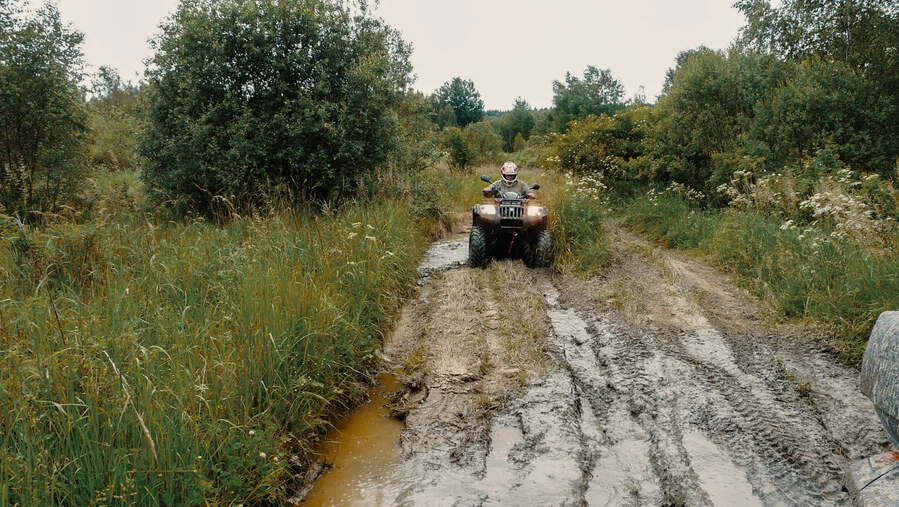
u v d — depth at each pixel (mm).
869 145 9203
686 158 12203
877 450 3385
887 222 6129
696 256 8344
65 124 9391
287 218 7785
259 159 9312
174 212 9547
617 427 3863
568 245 8320
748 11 13016
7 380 2855
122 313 4074
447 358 5000
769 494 3109
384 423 4180
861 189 7812
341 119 9641
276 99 9633
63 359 3092
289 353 4230
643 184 13578
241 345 4043
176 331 3938
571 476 3363
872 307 4895
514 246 8633
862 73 10172
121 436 2873
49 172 9320
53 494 2547
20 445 2682
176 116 9430
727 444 3568
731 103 11664
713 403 4008
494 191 8773
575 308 6172
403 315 6363
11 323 3455
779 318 5461
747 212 8625
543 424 3904
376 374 4949
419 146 12648
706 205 11344
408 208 9742
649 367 4570
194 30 9234
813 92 9688
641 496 3174
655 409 3996
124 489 2613
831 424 3701
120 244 6102
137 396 3096
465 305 6398
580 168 14820
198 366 3648
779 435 3590
